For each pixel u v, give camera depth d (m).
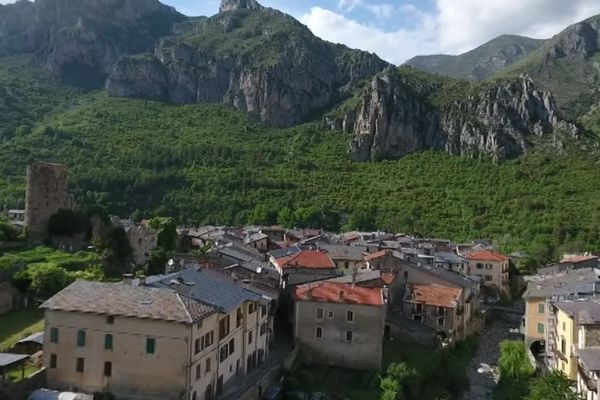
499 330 138.00
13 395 65.31
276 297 105.75
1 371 64.69
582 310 79.88
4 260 111.56
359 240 185.38
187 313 68.81
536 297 109.62
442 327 113.56
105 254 128.12
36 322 92.06
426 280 124.25
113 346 69.88
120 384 69.44
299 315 98.19
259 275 113.44
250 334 86.75
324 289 100.81
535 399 76.75
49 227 137.00
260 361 90.62
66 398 64.25
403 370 91.75
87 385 70.38
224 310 75.69
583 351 67.00
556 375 75.19
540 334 109.00
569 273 121.19
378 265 125.12
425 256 152.50
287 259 129.12
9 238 132.88
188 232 191.12
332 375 93.69
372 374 92.94
